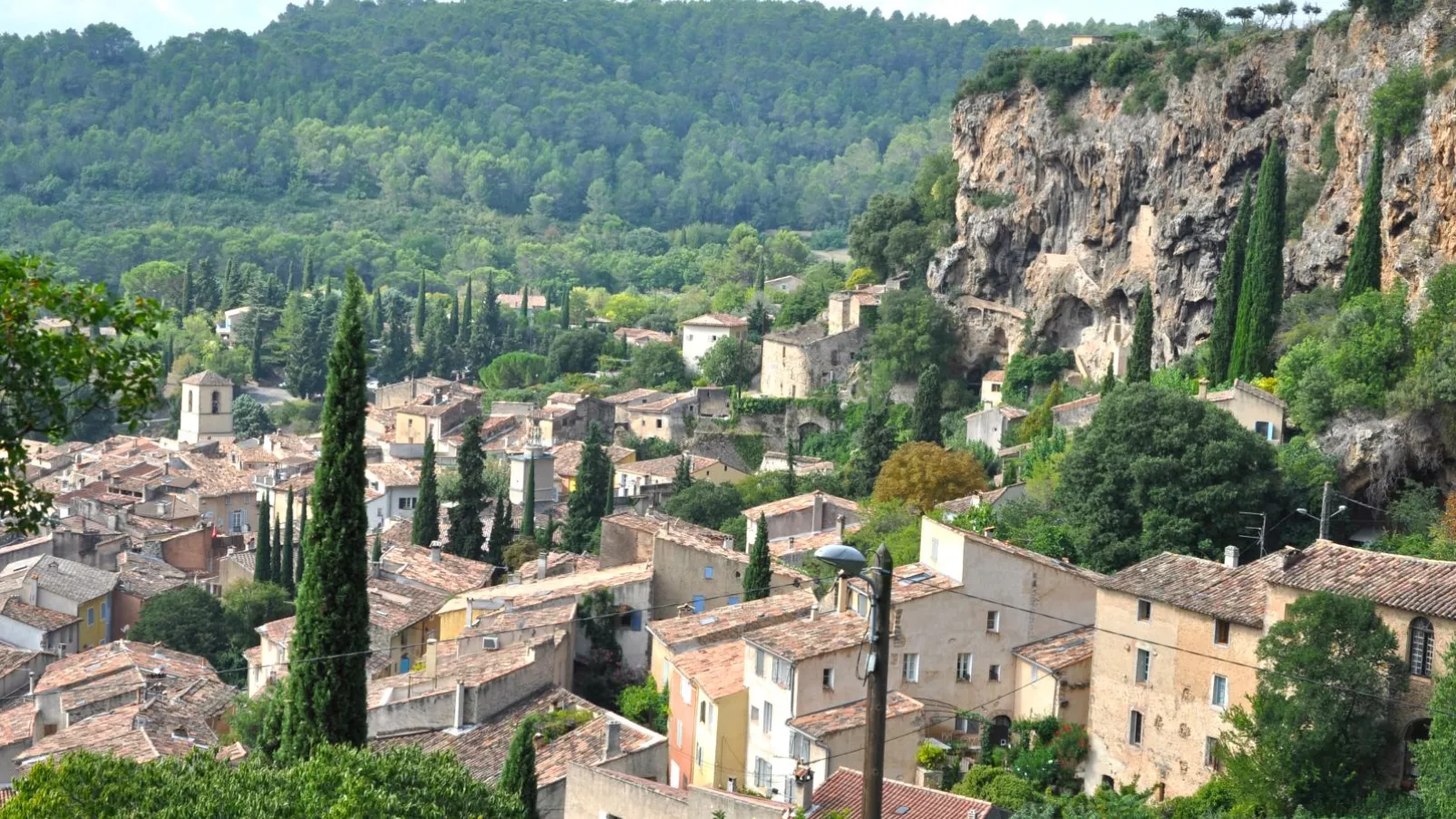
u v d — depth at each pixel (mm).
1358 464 117812
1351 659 75750
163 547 174375
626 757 83062
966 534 90688
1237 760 77438
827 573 115188
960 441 186250
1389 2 154875
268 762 65688
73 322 43281
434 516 159625
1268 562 86188
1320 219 159500
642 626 110500
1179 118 188000
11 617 135375
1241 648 81375
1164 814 79875
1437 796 69062
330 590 65000
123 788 54844
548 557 141250
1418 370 118250
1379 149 139750
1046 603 93062
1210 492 107438
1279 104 177250
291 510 157625
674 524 130875
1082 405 171000
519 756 72688
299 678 64812
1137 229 198250
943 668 89875
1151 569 88125
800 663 84312
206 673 114750
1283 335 141875
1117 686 86750
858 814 70562
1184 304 184500
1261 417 127875
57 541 164750
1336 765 75625
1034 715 90250
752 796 77438
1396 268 141500
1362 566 80750
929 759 84625
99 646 128875
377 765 57781
